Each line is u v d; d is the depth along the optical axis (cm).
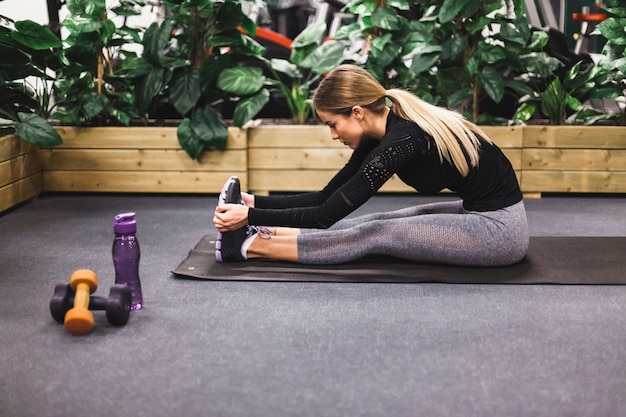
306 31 485
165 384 194
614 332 231
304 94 487
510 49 476
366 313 247
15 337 227
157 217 406
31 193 448
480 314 247
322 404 184
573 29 713
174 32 546
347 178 297
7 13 657
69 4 450
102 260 319
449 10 449
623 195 471
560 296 265
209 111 461
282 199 302
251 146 462
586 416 178
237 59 482
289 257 297
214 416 178
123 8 475
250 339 225
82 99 453
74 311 225
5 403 185
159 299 263
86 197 464
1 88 422
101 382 196
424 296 265
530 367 205
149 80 455
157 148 461
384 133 275
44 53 432
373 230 292
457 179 284
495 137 458
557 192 478
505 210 288
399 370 203
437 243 287
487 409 181
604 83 474
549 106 482
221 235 299
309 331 231
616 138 456
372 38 485
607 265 300
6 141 411
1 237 361
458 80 471
